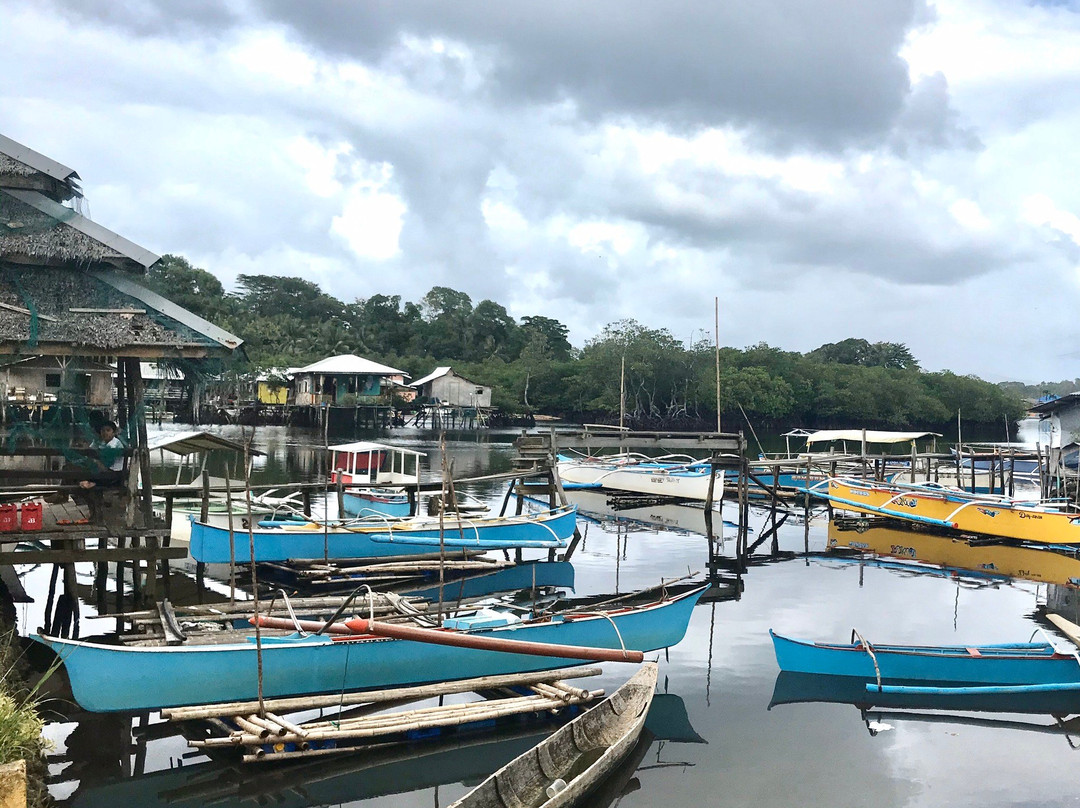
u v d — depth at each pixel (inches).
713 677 583.2
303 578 823.7
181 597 776.9
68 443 618.5
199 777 421.7
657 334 3617.1
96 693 443.5
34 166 597.0
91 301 601.3
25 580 844.0
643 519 1373.0
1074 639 593.0
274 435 2807.6
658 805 404.5
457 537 917.8
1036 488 1819.6
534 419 3666.3
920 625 719.7
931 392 3814.0
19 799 288.5
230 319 3503.9
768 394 3526.1
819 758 459.5
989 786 431.8
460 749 455.8
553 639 551.5
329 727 435.8
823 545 1144.8
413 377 4037.9
